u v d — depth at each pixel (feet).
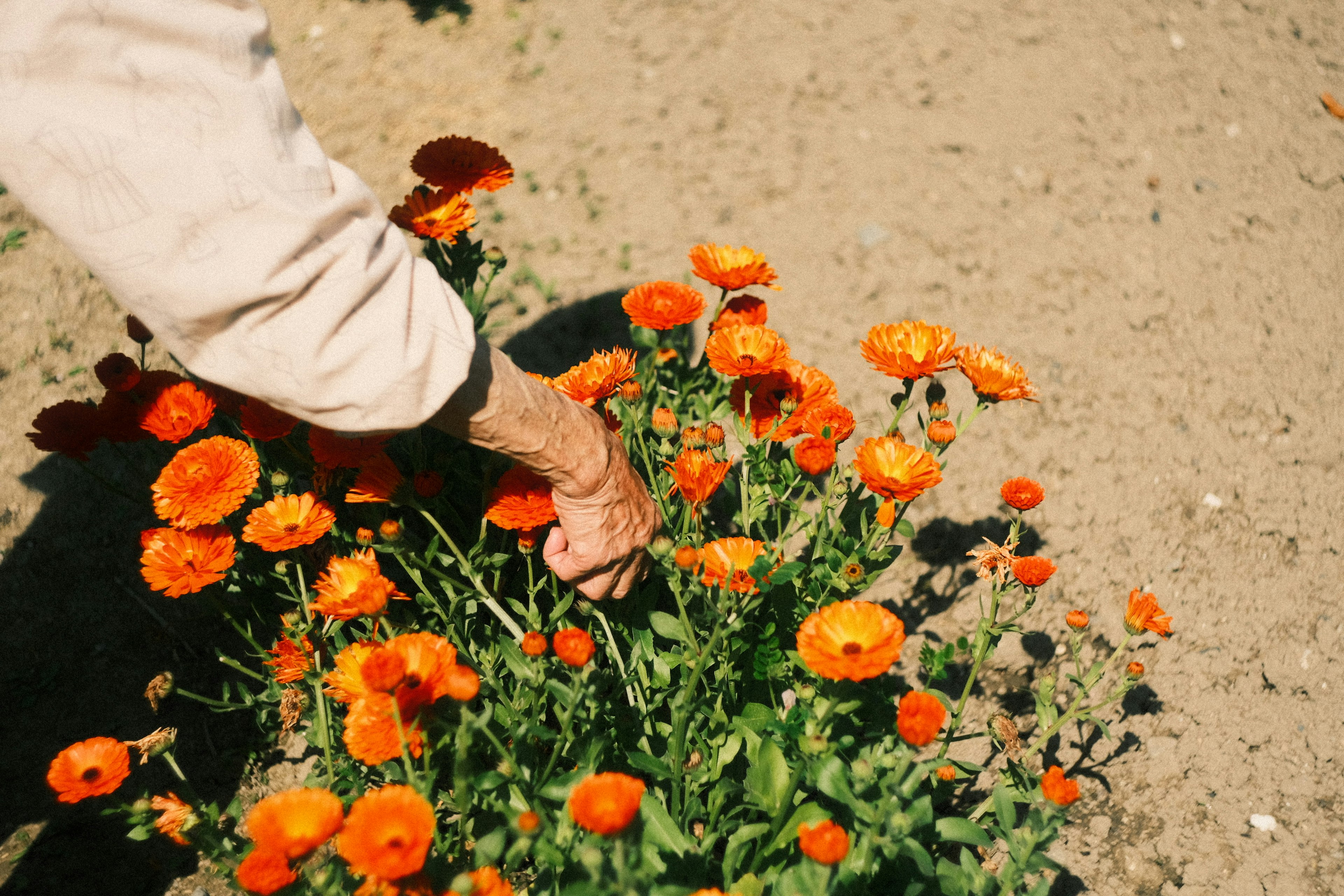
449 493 6.86
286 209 3.49
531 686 4.99
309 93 11.87
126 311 9.23
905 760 4.10
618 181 11.14
